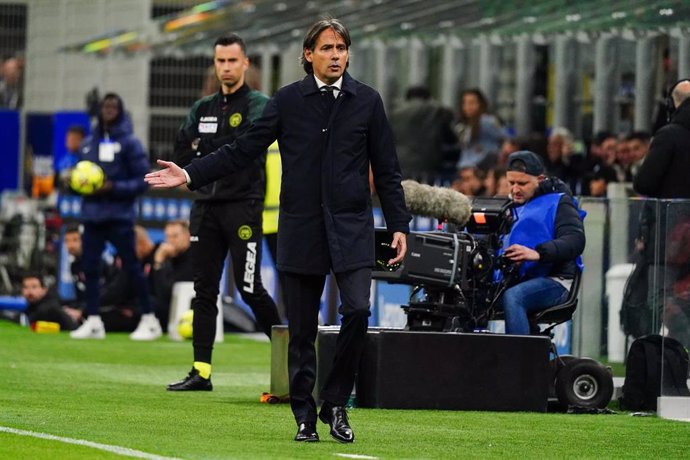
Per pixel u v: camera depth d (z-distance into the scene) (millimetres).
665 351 33188
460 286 32500
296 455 23922
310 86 25859
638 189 36812
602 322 35750
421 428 28438
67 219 65875
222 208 34562
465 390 31969
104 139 52312
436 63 76000
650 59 56594
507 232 33469
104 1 85500
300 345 26094
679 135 36375
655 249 33656
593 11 54844
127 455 23266
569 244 33094
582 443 26938
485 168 62719
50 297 58375
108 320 58062
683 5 51156
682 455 25734
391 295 50375
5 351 46625
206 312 35375
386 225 26062
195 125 35031
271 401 32719
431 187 32844
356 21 64875
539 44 65938
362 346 25734
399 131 66062
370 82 76062
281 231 25844
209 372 35531
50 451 23594
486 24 60625
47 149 81188
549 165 56281
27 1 88188
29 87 88562
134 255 53656
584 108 63812
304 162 25672
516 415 31406
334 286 53750
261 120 25938
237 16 69812
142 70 83062
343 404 25938
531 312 33562
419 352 31781
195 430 27172
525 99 67125
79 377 38375
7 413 29109
